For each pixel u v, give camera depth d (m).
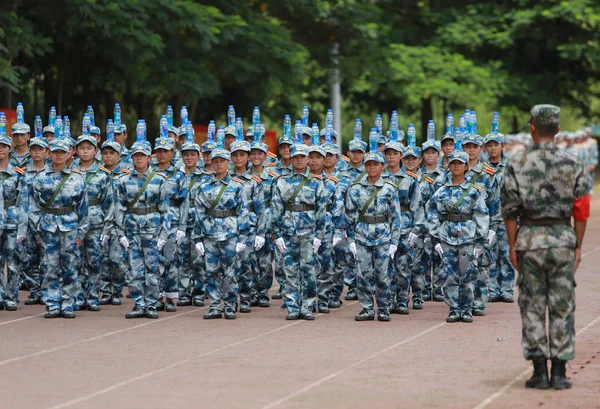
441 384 13.29
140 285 19.56
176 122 44.53
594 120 72.38
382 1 60.41
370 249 18.91
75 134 44.50
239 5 41.25
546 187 12.88
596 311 19.80
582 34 61.16
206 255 19.27
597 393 12.70
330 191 19.34
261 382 13.45
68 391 12.96
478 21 60.50
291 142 21.56
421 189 21.61
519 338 16.89
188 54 39.31
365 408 12.01
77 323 18.84
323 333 17.52
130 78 38.91
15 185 20.52
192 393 12.81
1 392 12.92
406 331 17.72
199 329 18.03
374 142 19.14
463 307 18.83
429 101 61.78
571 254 12.89
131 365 14.66
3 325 18.62
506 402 12.25
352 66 49.91
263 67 41.41
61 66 40.53
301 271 19.23
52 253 19.48
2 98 38.81
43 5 35.41
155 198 19.55
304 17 46.59
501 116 67.94
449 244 18.70
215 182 19.27
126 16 34.28
